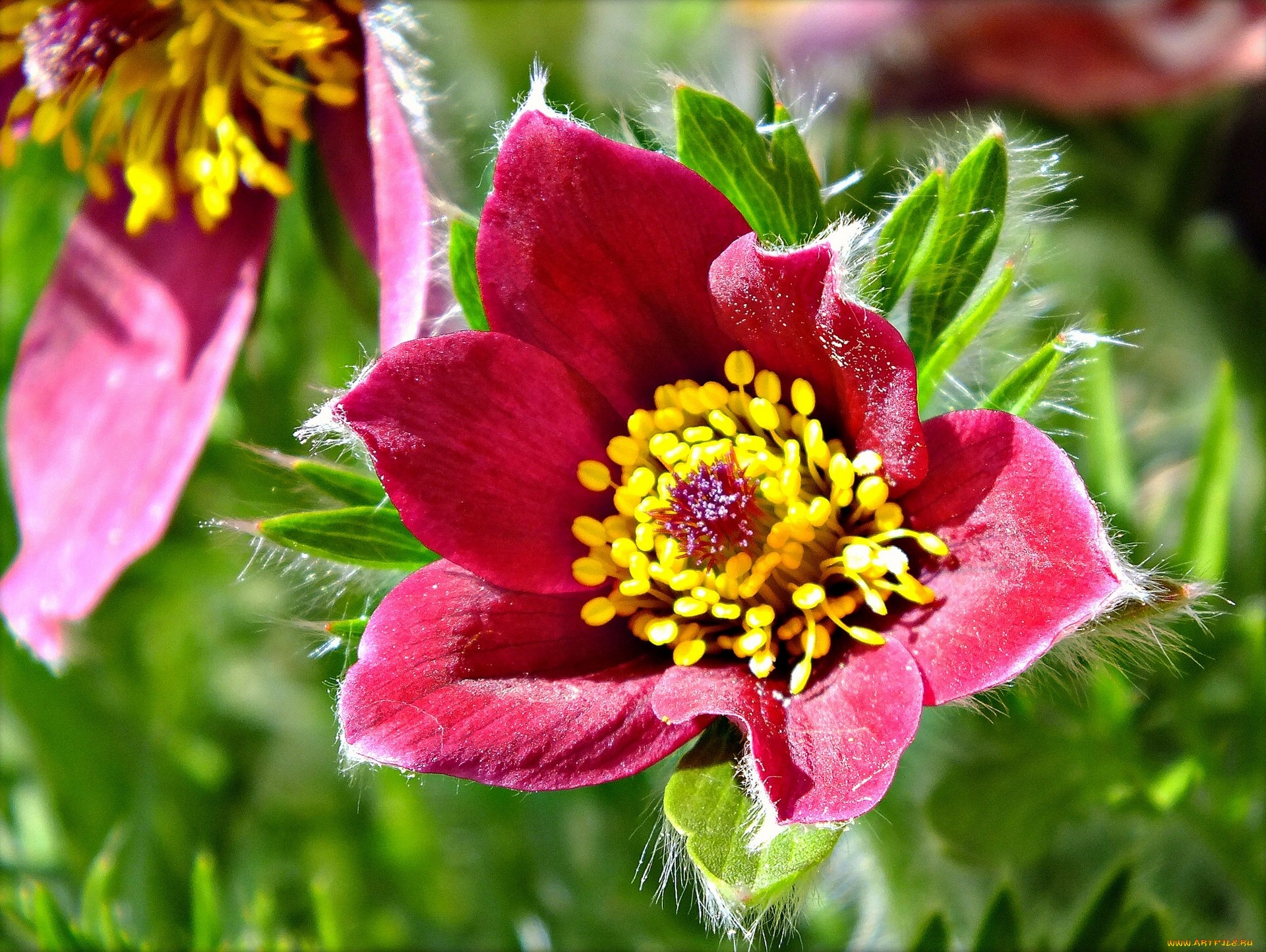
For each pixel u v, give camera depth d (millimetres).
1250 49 364
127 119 379
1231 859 352
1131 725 345
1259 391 385
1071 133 390
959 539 303
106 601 389
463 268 317
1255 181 381
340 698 302
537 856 376
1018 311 331
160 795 384
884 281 313
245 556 388
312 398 382
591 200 308
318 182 354
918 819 350
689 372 316
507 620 310
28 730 380
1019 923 341
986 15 366
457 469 309
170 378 354
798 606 310
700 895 310
